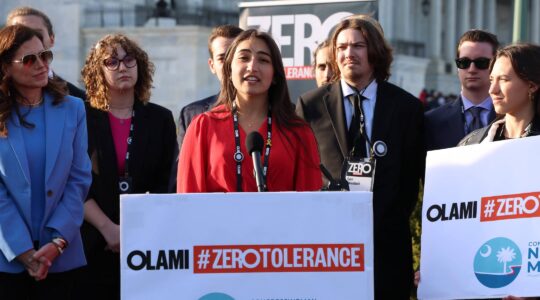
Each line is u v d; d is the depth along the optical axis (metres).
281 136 10.74
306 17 16.17
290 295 9.16
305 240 9.14
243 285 9.16
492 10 101.88
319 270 9.14
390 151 12.65
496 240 10.27
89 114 13.10
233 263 9.16
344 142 12.69
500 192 10.31
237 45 10.73
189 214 9.17
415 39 90.19
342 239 9.14
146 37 54.81
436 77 88.19
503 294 10.18
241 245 9.16
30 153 11.09
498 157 10.35
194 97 54.19
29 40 10.98
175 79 54.38
